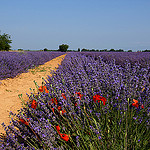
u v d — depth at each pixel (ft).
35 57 45.85
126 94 7.72
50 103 7.72
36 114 7.46
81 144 6.41
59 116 7.85
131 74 9.98
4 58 31.27
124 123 6.80
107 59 34.50
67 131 7.07
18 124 7.09
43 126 6.30
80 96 8.15
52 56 67.31
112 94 8.66
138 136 6.45
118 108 7.06
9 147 6.04
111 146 5.90
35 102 7.84
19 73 26.94
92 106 7.99
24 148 6.07
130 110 7.46
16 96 16.15
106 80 9.00
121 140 6.12
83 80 9.85
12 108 13.04
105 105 7.50
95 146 6.22
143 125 7.02
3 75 23.95
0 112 12.30
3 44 108.88
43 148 6.03
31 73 29.14
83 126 6.95
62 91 9.00
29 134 6.95
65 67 16.97
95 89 9.02
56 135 6.63
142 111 7.21
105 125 7.13
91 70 11.92
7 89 18.63
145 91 8.42
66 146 6.55
